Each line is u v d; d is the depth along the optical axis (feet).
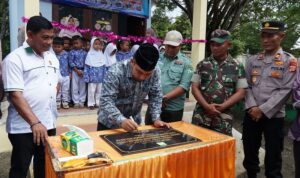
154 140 6.58
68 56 18.78
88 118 17.11
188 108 20.65
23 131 7.73
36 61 7.73
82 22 23.44
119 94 7.77
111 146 6.20
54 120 8.43
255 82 10.25
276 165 10.11
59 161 5.13
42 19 7.24
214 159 6.60
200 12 21.95
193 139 6.69
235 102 9.55
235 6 29.50
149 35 21.81
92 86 18.94
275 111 9.69
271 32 9.66
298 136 8.30
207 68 9.85
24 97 7.58
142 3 26.73
